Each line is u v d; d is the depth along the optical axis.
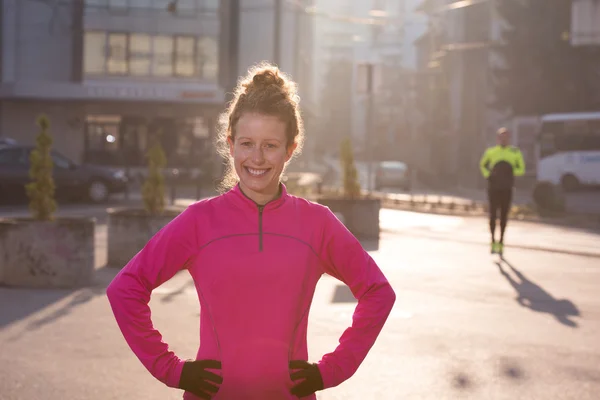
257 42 52.12
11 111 49.22
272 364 2.48
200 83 49.06
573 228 20.86
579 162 42.44
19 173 27.23
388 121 101.94
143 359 2.49
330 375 2.50
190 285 10.48
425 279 11.29
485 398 5.60
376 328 2.60
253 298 2.48
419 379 6.07
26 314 8.37
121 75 48.75
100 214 23.25
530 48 48.88
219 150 2.77
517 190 48.47
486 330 7.83
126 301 2.49
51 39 48.66
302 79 60.09
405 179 45.59
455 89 67.75
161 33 48.84
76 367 6.24
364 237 17.58
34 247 10.24
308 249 2.55
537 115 49.44
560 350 7.02
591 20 36.72
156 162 13.06
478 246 15.98
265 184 2.52
